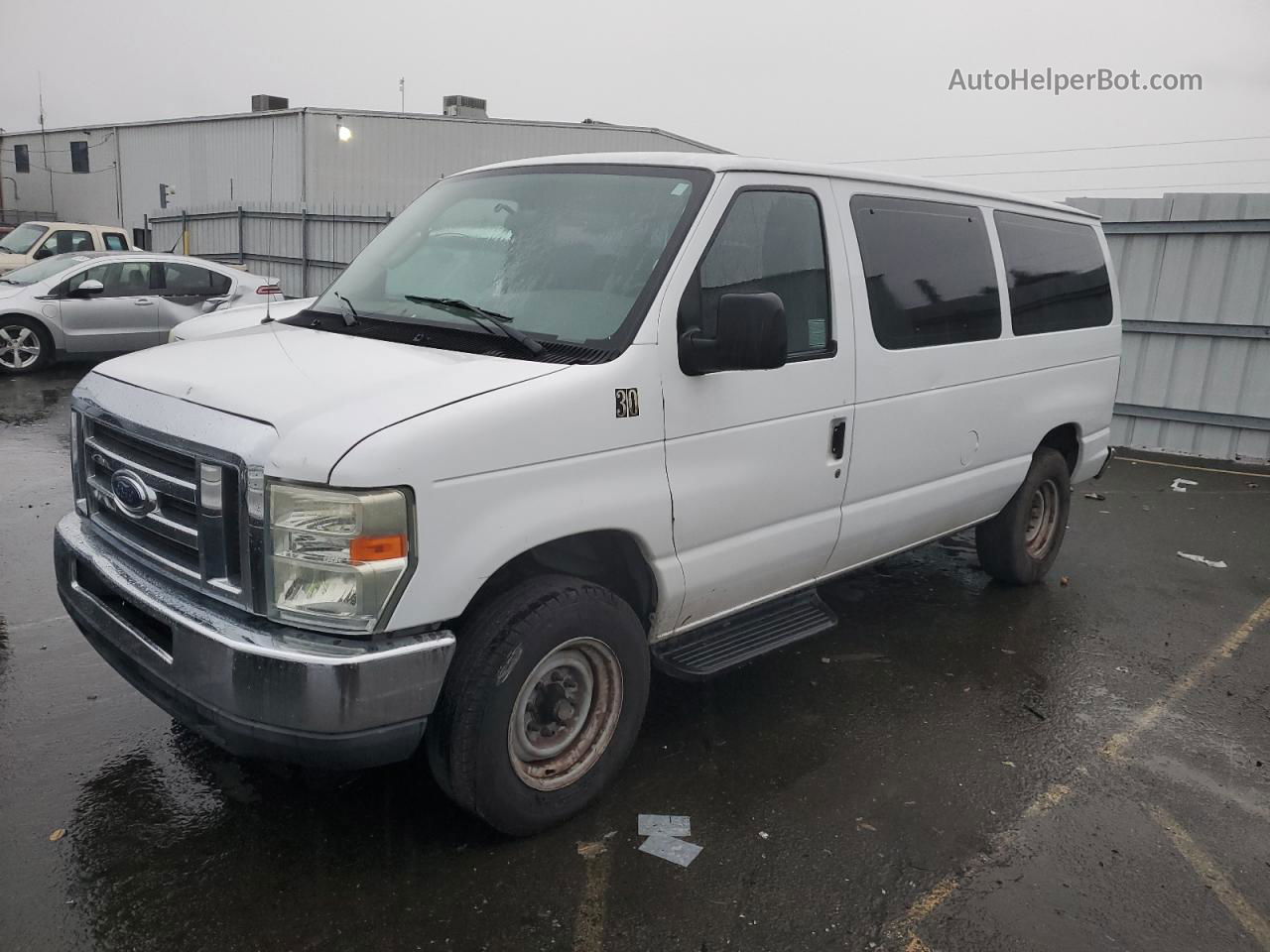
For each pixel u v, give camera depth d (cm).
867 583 608
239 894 296
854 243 409
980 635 531
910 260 441
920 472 457
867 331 412
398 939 281
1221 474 936
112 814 332
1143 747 418
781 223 379
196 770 360
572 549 338
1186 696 468
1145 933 302
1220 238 965
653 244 343
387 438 267
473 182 421
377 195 2856
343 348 337
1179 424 1021
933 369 450
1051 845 344
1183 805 374
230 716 275
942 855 334
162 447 297
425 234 404
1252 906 317
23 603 504
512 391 295
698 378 342
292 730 269
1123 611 577
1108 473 932
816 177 397
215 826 328
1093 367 590
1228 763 408
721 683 458
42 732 381
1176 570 655
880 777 381
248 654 268
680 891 308
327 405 283
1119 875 329
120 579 309
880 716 432
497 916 292
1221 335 978
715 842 334
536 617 307
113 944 274
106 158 3709
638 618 353
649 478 332
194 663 281
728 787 368
